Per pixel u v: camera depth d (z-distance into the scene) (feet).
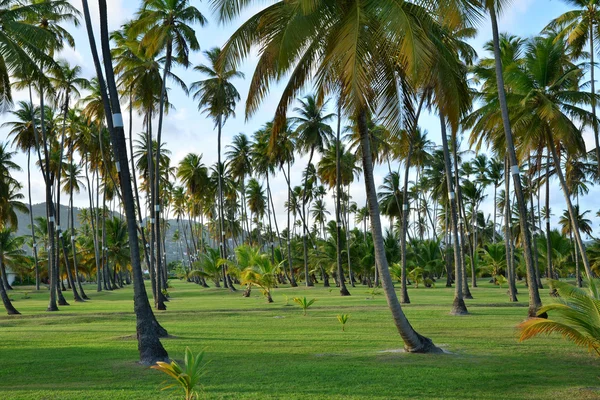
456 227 73.56
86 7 48.42
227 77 127.44
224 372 33.53
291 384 29.45
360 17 33.55
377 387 28.35
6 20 72.74
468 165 197.47
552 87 70.33
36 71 73.82
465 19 34.42
